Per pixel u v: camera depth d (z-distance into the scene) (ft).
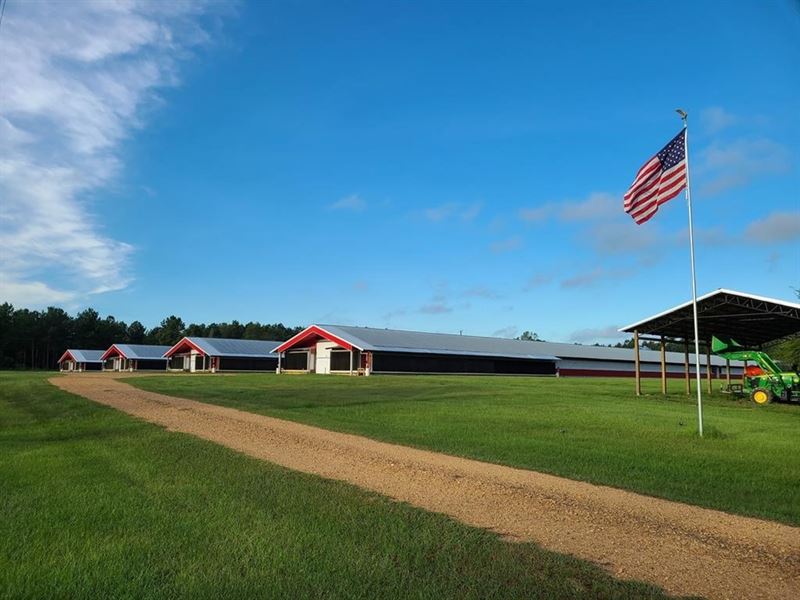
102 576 16.97
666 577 17.85
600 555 19.69
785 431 53.78
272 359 246.06
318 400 74.23
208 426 50.26
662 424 55.52
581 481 30.45
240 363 238.89
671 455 38.47
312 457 36.42
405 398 78.74
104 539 20.15
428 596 16.01
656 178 55.52
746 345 121.80
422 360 187.93
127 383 111.45
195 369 245.24
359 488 28.30
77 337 430.61
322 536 20.71
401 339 193.16
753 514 24.59
